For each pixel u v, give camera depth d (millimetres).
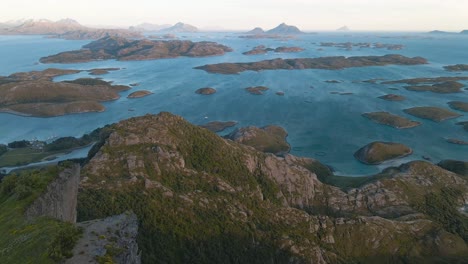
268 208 86938
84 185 75062
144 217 70250
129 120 101062
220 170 94062
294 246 74062
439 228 87750
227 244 71375
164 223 70562
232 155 100938
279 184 100500
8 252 33281
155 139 94438
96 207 68688
